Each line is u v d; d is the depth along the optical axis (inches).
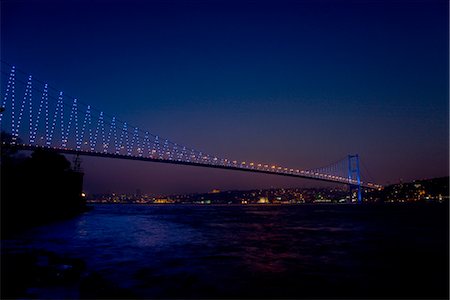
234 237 975.6
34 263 476.1
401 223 1531.7
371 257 638.5
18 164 1579.7
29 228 1144.2
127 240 887.7
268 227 1357.0
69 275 423.8
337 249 741.3
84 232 1069.1
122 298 365.7
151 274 487.2
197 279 459.5
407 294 398.6
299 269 529.0
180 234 1062.4
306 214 2554.1
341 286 430.0
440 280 460.8
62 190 1797.5
